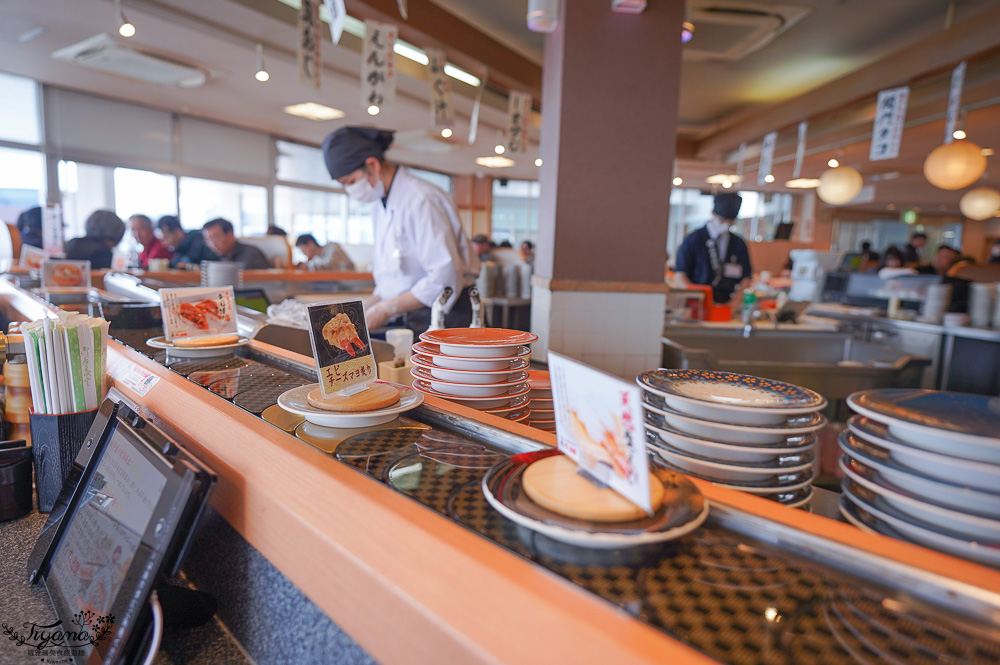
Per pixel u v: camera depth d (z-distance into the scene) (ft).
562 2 9.73
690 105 25.61
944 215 52.47
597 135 9.96
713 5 15.08
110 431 2.81
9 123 19.47
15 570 2.83
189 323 4.72
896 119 16.37
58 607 2.42
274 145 28.32
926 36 17.33
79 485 2.78
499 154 30.86
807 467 2.28
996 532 1.66
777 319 12.95
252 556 2.16
